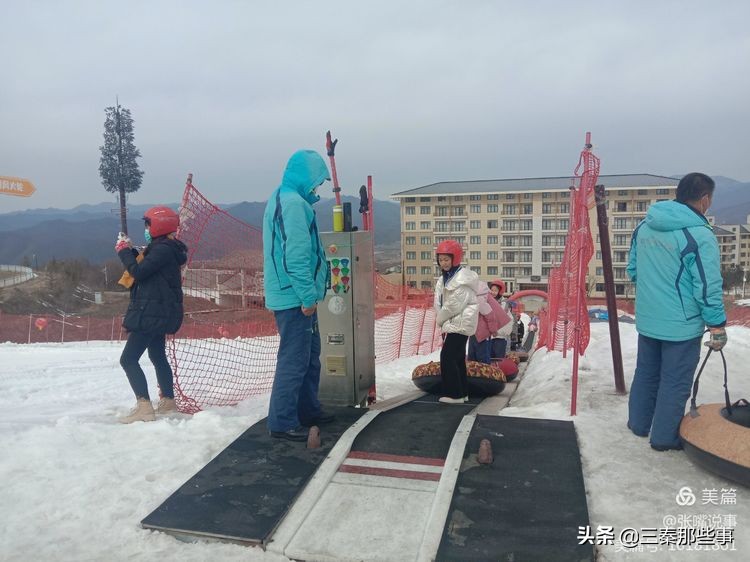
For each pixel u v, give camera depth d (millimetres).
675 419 3596
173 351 5609
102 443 4102
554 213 59406
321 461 3650
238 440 4020
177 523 3029
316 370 4352
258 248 6887
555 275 10555
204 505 3188
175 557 2803
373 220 5648
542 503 3064
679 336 3545
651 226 3682
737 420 3518
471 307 5383
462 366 5477
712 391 4914
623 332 8844
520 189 60625
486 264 62031
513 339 12898
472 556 2682
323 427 4258
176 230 4957
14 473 3627
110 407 5672
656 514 2967
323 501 3270
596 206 5000
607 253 4980
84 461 3770
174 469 3662
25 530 3033
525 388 6316
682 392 3598
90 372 9992
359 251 5254
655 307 3641
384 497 3275
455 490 3217
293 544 2900
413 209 63875
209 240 5953
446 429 4137
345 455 3734
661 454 3623
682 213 3539
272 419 4039
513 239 60844
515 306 14000
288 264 3799
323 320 5223
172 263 4867
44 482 3498
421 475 3477
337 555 2799
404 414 4598
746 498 3096
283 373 4020
